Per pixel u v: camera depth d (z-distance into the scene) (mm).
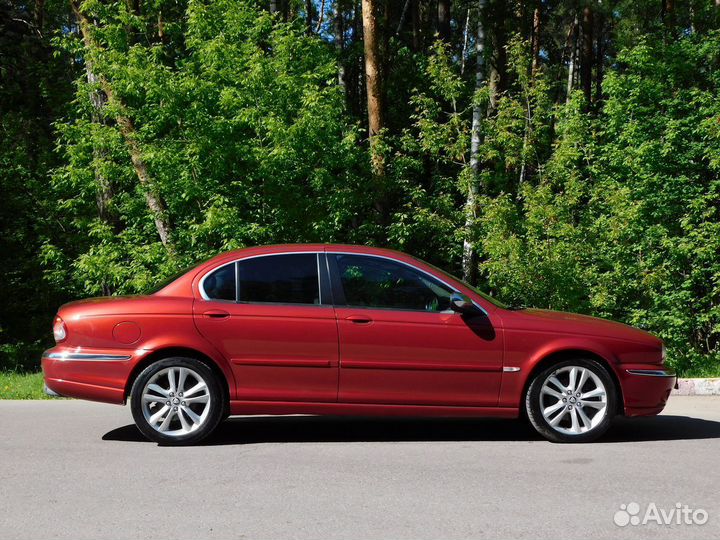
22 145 23688
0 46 22703
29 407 9398
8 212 22266
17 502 5152
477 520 4703
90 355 7016
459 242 15719
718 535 4434
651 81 15352
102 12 14570
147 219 15242
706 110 14617
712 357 14703
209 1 15719
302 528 4566
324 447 6898
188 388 7062
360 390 6996
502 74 21547
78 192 20375
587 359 7121
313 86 13750
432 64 15992
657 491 5355
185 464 6223
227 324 6996
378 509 4941
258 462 6277
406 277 7188
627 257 14922
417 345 6996
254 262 7211
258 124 13539
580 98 15484
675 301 14469
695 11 20516
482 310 7102
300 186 14477
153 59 14266
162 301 7090
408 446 6934
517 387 7043
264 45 15289
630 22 29969
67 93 22266
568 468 6039
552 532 4477
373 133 16953
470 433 7613
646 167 14984
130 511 4930
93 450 6781
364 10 16875
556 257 13648
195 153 13516
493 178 15617
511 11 23812
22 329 22109
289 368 6977
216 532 4504
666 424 8156
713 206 14547
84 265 14602
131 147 14266
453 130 15883
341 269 7191
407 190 15562
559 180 14922
